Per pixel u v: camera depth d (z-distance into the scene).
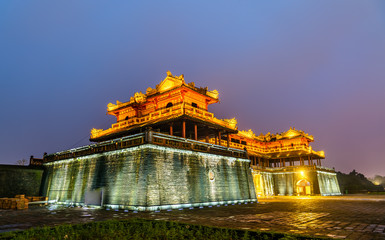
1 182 31.94
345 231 12.01
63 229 10.71
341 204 28.44
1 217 17.95
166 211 21.53
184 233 10.38
